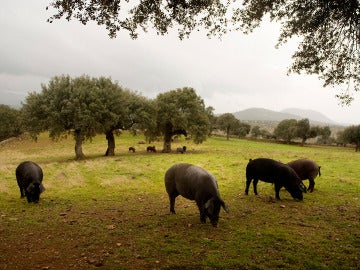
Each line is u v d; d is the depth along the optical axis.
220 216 10.70
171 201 11.11
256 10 9.48
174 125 43.25
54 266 6.74
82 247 7.85
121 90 40.44
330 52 10.10
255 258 7.09
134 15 9.17
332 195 14.15
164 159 32.12
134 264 6.79
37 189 12.60
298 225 9.66
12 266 6.76
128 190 16.02
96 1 8.09
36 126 34.84
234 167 24.61
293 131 92.81
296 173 14.22
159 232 8.94
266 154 39.34
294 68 10.80
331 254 7.32
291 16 9.73
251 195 14.26
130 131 42.06
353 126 78.38
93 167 25.23
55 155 43.97
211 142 69.00
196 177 9.49
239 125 105.19
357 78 10.18
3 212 11.38
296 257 7.11
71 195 14.71
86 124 34.28
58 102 35.19
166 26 9.55
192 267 6.62
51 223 10.01
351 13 8.48
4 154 47.72
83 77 38.53
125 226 9.60
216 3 9.43
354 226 9.53
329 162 29.05
